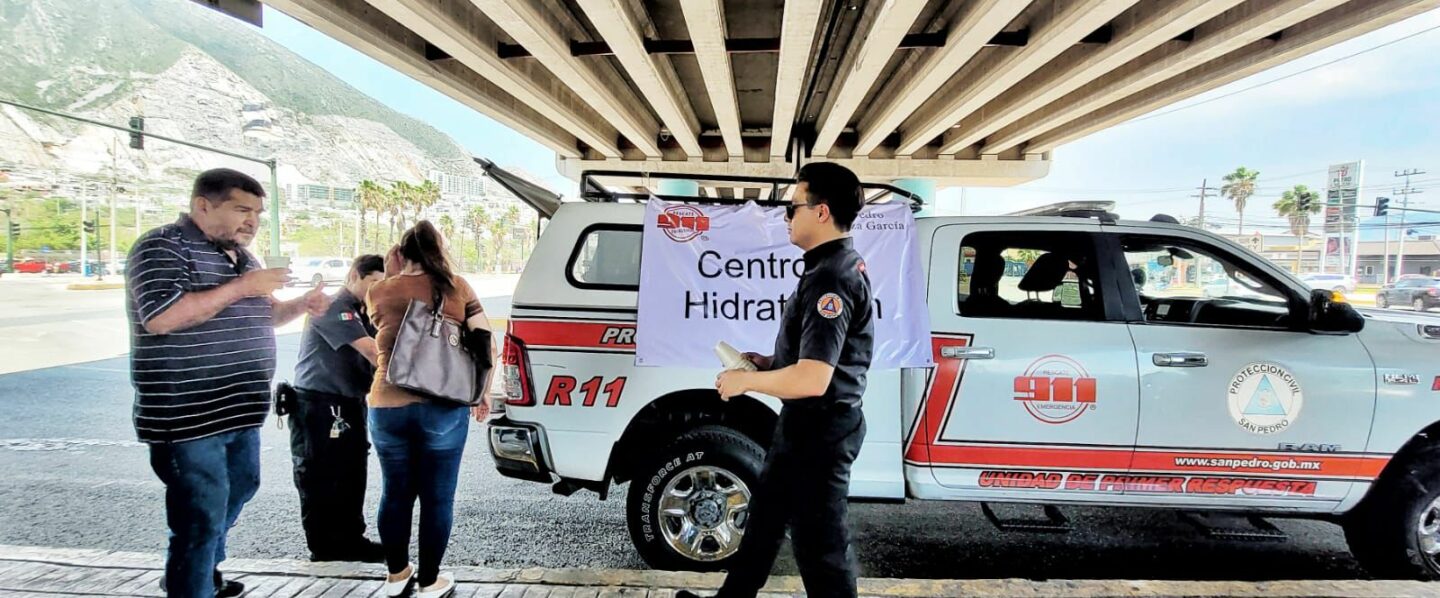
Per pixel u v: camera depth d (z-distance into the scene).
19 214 89.75
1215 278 3.59
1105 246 3.41
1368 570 3.38
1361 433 3.19
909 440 3.30
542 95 13.27
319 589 2.91
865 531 4.05
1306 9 8.13
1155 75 11.00
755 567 2.24
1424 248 58.03
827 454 2.10
